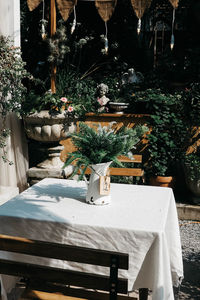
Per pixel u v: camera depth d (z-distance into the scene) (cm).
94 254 175
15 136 464
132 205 254
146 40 880
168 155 507
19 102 429
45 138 448
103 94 564
